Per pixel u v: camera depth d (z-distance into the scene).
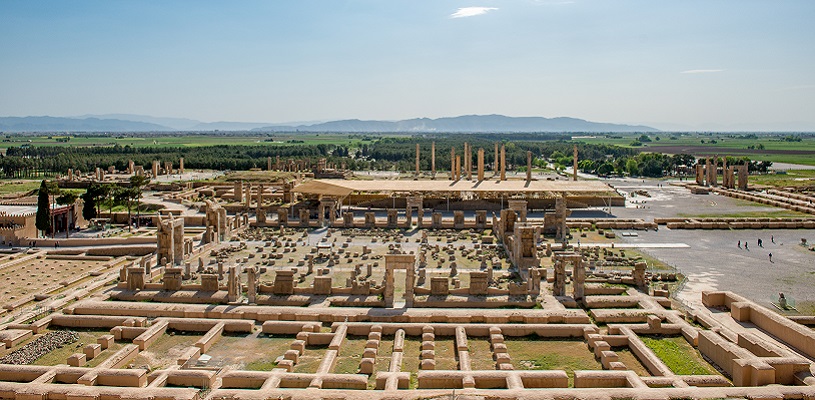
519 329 42.88
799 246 78.81
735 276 61.84
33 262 69.88
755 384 32.44
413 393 30.58
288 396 30.53
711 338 38.09
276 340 42.31
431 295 51.44
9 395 31.66
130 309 47.78
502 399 29.92
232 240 82.62
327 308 47.41
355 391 31.00
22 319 46.09
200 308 47.50
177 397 30.52
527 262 62.00
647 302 49.84
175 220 65.94
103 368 35.03
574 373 33.41
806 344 38.94
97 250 76.00
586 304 49.88
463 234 86.44
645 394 30.34
